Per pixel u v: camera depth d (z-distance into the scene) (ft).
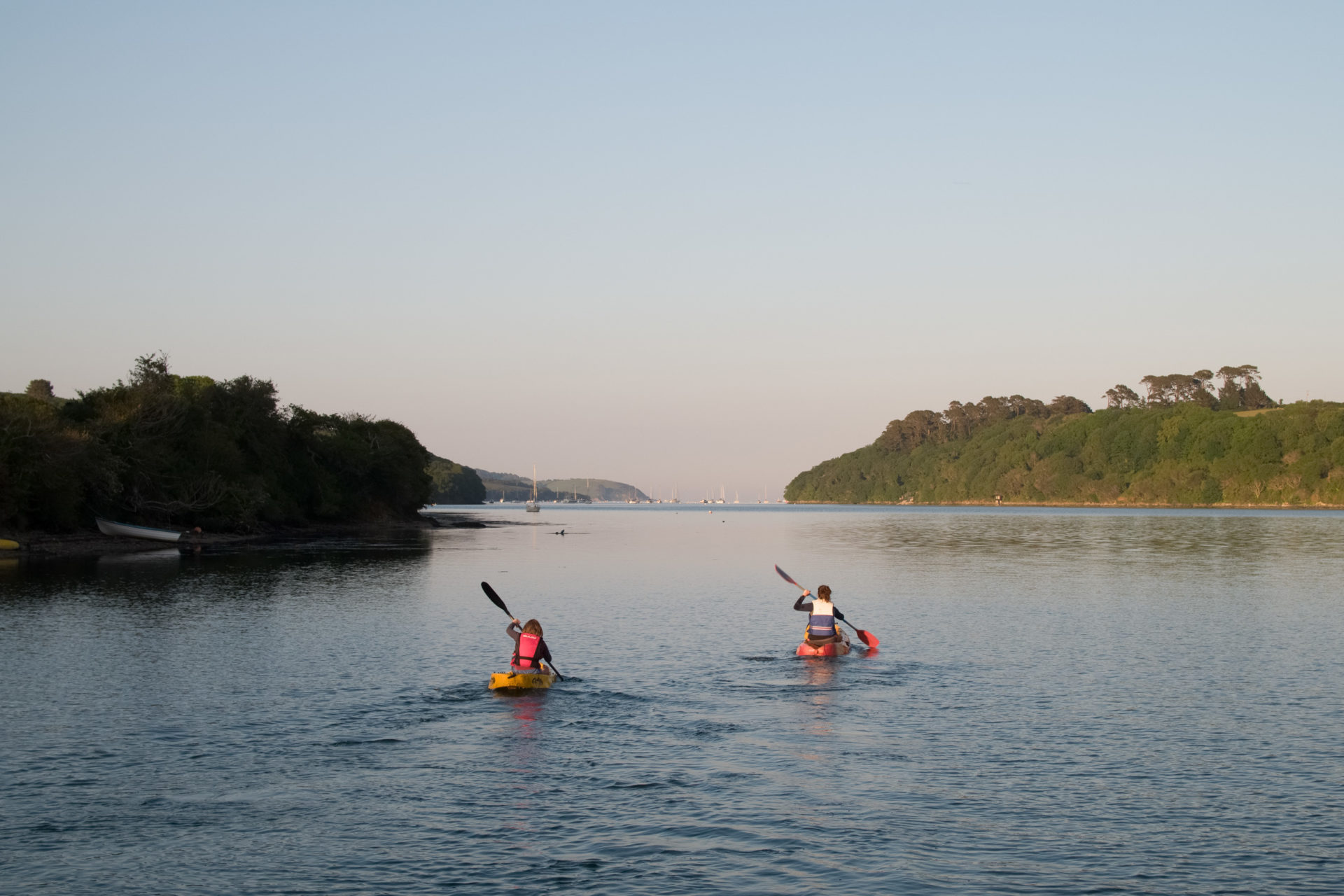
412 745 43.39
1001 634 76.23
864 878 29.09
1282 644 70.54
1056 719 47.91
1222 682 56.90
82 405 215.10
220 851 31.09
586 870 29.68
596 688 55.42
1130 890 28.19
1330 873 29.35
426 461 353.72
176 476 218.59
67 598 99.55
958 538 249.34
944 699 52.70
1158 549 189.57
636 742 43.88
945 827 33.09
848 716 48.62
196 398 244.42
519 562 165.37
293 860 30.37
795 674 59.57
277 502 261.03
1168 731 45.47
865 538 260.62
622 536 296.10
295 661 63.52
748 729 46.21
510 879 29.01
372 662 63.05
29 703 50.93
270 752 42.14
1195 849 31.19
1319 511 492.95
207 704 50.80
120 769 39.45
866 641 68.44
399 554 184.03
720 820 33.81
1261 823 33.40
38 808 34.88
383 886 28.58
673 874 29.35
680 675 59.41
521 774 39.11
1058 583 119.14
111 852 31.01
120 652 66.85
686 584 123.75
